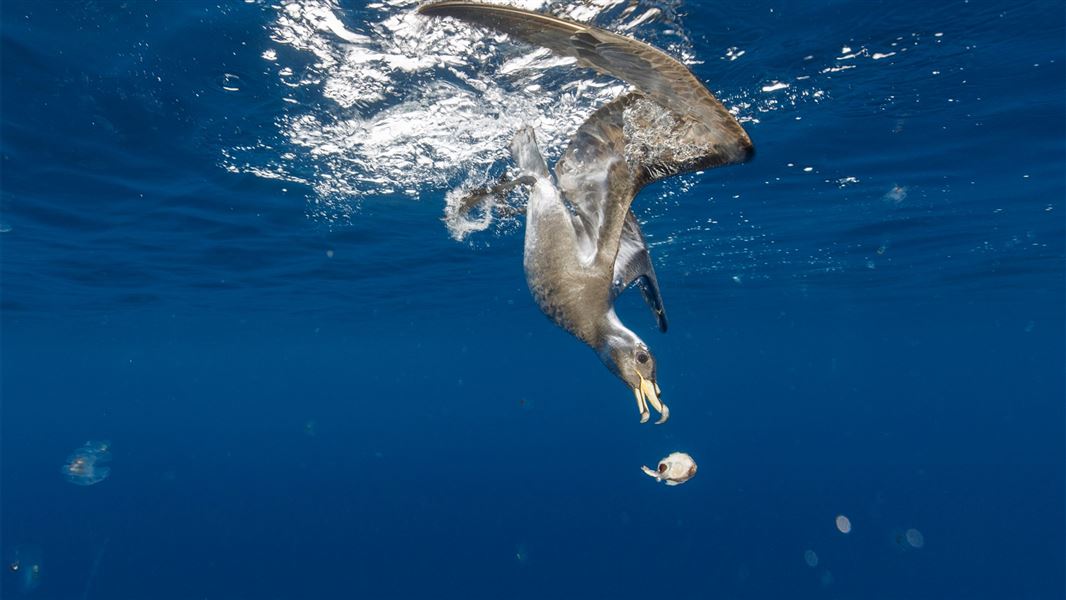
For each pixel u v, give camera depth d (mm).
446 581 29375
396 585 28891
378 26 7188
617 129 3912
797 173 13289
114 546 33938
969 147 11805
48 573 29812
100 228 16141
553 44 2900
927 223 17922
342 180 12836
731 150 3545
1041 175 13586
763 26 7285
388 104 9133
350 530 37500
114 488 51719
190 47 7676
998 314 42812
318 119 9695
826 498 43500
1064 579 27312
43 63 7926
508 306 35312
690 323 48844
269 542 34906
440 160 11531
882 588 27484
